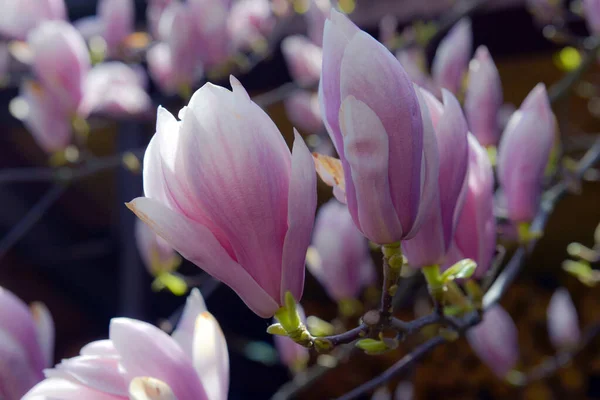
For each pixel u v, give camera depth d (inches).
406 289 46.2
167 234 19.3
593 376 99.6
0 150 81.6
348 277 44.7
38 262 87.1
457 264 22.6
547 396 98.2
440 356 105.0
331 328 45.9
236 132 19.2
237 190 19.3
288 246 19.7
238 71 61.9
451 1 60.7
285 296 20.0
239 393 104.5
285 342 47.8
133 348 21.0
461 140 21.3
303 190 19.5
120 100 52.3
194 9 54.4
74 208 87.3
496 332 45.3
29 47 50.9
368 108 19.2
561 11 56.0
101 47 60.3
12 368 25.9
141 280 59.8
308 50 59.4
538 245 100.0
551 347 102.3
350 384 102.1
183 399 21.1
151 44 58.2
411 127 19.6
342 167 20.7
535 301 105.4
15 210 79.4
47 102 49.0
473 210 23.2
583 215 90.7
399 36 62.7
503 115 61.3
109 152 85.0
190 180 19.3
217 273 19.7
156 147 19.8
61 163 50.8
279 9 62.7
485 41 60.7
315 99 63.2
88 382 20.7
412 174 19.9
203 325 22.0
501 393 100.6
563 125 48.9
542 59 70.9
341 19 19.6
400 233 20.3
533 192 27.1
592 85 66.6
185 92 56.1
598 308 100.1
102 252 83.1
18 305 26.5
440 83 49.0
